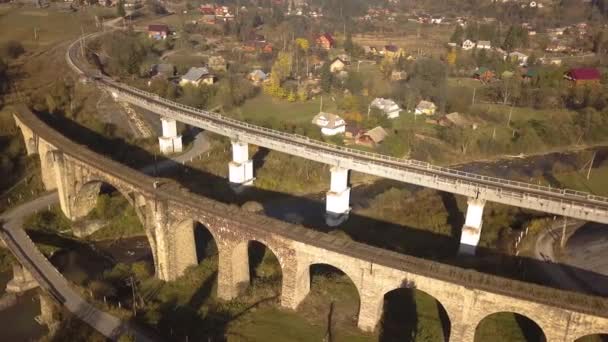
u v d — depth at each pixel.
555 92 147.75
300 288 58.00
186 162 107.56
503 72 168.75
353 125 122.00
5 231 75.56
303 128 115.50
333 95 144.50
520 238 78.12
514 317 58.44
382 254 52.66
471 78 168.50
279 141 94.62
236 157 100.62
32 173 92.62
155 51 176.75
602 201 73.75
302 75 161.38
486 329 56.12
